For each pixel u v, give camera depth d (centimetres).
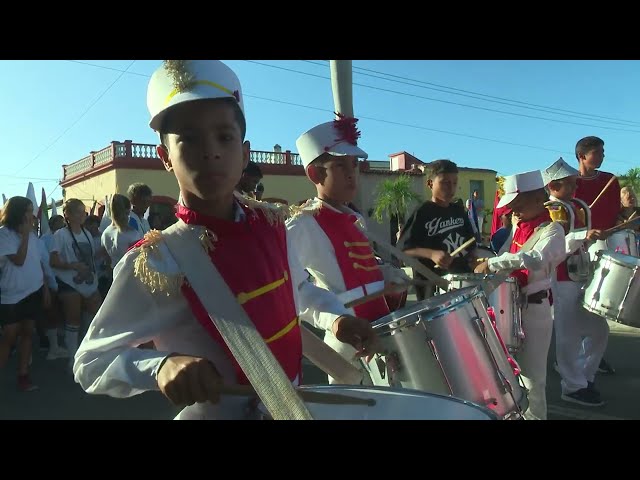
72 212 613
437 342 230
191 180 141
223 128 141
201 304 138
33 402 483
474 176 2838
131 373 129
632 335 704
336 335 195
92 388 135
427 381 232
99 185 2175
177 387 122
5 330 512
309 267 269
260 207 161
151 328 140
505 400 240
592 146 522
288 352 150
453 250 389
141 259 136
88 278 614
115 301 139
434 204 400
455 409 149
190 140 140
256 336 125
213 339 140
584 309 457
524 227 387
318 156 278
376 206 2447
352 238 274
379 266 320
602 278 426
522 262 324
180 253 139
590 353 465
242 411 143
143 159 2053
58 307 643
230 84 143
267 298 146
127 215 609
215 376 123
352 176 282
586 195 532
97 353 136
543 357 358
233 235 146
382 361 245
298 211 266
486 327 246
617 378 532
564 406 454
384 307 279
